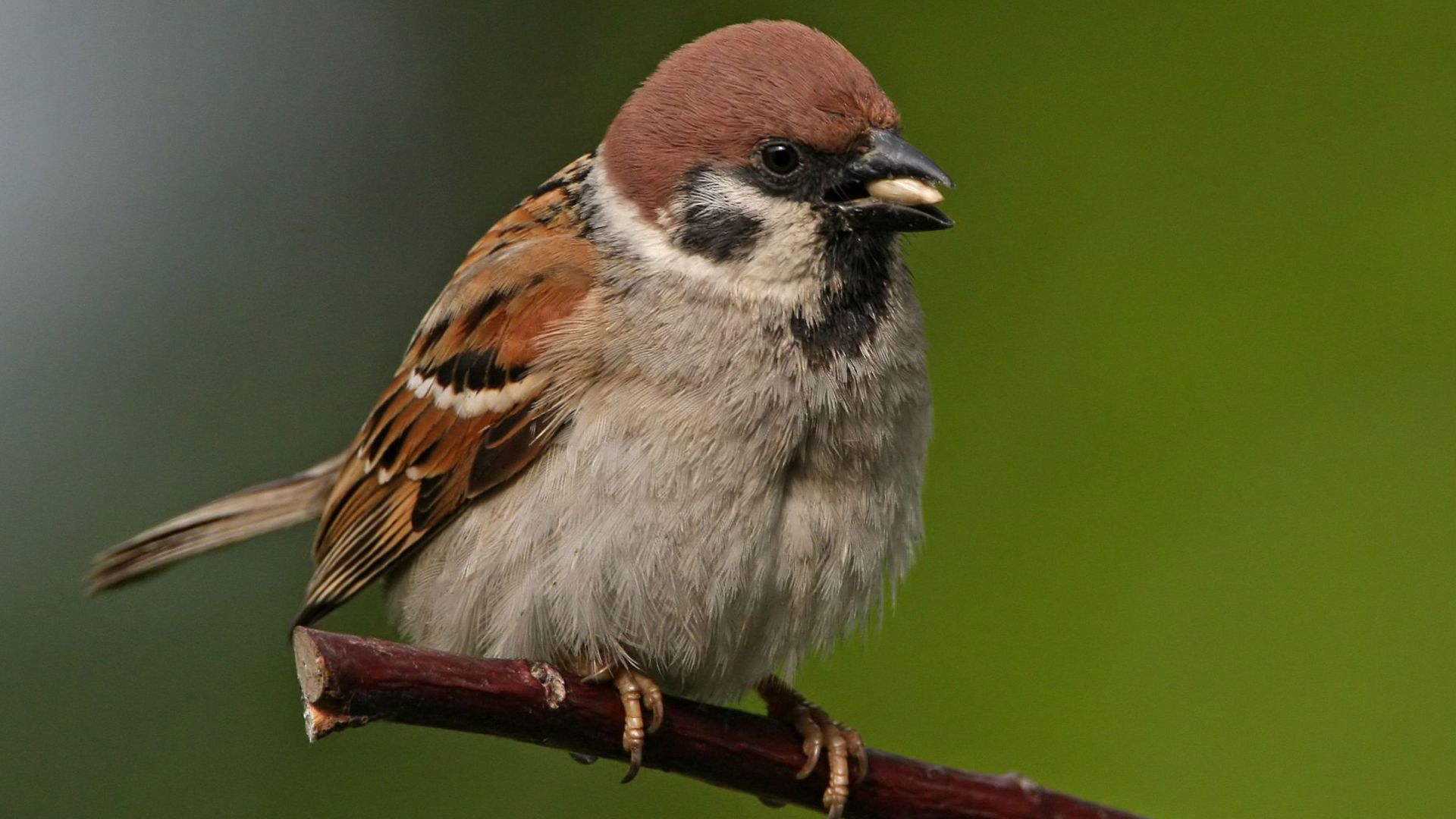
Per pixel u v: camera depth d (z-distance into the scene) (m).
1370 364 11.58
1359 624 10.80
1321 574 10.98
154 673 11.94
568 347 7.85
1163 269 12.05
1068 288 12.15
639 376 7.75
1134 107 12.51
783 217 7.85
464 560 8.25
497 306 8.19
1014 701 10.96
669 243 7.98
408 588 8.71
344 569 8.86
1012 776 8.34
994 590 11.24
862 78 7.98
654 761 7.85
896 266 8.12
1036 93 12.70
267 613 12.19
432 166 13.84
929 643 11.16
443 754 11.47
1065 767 10.74
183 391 13.09
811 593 7.92
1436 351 11.54
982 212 12.45
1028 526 11.44
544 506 7.81
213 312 13.33
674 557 7.66
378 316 13.51
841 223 7.84
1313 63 12.39
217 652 12.02
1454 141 12.06
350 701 6.84
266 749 11.69
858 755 8.10
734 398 7.68
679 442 7.66
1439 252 11.81
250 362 13.24
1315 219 12.05
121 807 11.48
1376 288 11.80
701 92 8.05
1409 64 12.27
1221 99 12.44
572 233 8.41
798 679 11.13
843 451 7.84
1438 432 11.25
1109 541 11.29
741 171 7.90
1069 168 12.46
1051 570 11.32
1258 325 11.84
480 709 7.23
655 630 7.74
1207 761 10.66
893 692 11.05
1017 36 12.83
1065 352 11.96
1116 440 11.61
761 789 8.05
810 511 7.84
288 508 10.27
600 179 8.41
